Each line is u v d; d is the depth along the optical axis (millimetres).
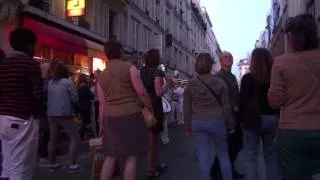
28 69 4438
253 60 5480
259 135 5590
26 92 4449
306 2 26172
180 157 9500
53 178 7254
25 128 4445
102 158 5879
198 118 5660
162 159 9227
